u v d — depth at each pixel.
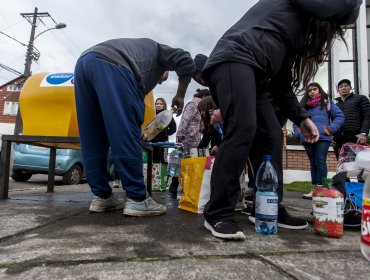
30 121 2.62
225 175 1.47
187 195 2.39
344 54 7.57
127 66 1.92
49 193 3.57
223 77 1.55
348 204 1.86
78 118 2.03
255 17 1.66
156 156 4.43
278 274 0.97
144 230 1.57
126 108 1.88
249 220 1.93
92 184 2.09
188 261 1.07
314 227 1.59
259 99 1.79
